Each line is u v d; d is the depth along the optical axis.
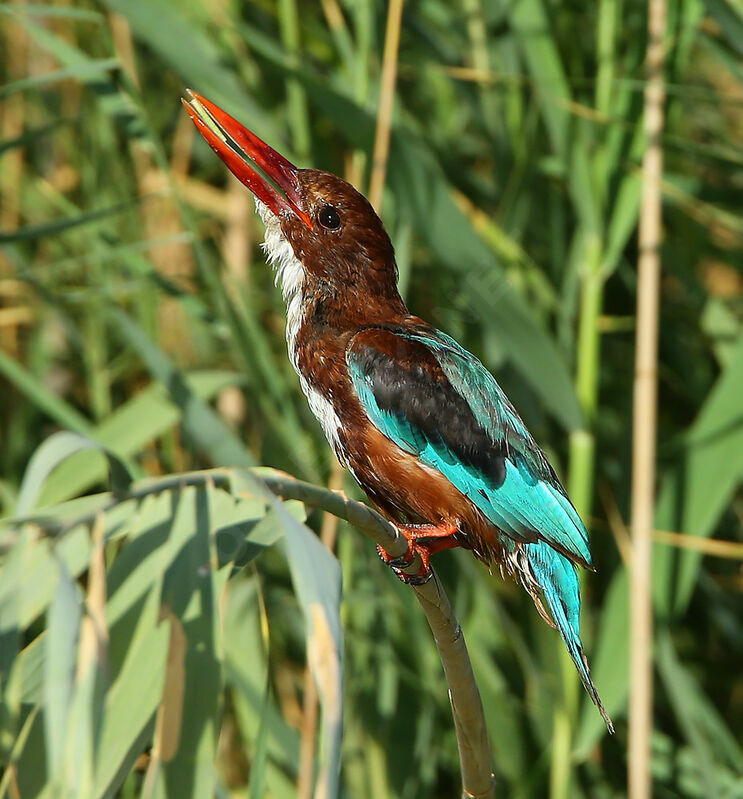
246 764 11.47
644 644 9.48
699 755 9.82
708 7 8.86
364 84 9.63
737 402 9.74
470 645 10.49
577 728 10.02
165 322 12.55
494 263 8.81
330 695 3.53
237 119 9.30
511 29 9.77
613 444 12.34
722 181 13.41
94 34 11.97
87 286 12.23
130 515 3.93
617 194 9.79
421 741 9.98
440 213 8.77
